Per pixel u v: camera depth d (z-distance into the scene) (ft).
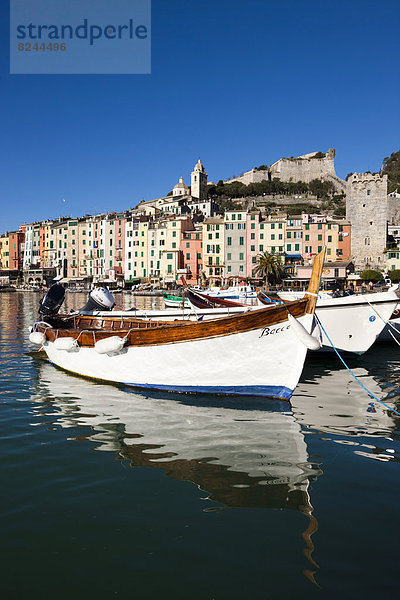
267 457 21.17
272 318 29.78
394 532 14.70
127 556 13.38
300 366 30.07
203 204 363.56
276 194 446.19
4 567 12.85
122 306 166.40
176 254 279.90
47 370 42.37
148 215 320.91
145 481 18.45
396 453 21.91
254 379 31.32
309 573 12.59
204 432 24.77
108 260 317.83
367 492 17.58
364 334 50.72
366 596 11.64
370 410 29.71
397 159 500.33
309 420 27.25
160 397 32.37
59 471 19.40
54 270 337.52
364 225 262.26
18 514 15.72
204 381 32.27
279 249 261.03
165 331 32.71
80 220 343.05
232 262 266.77
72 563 13.03
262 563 13.04
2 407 29.66
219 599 11.55
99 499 16.88
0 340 64.23
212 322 31.04
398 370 45.29
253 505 16.49
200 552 13.57
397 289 49.83
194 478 18.80
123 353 34.94
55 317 47.34
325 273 232.94
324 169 467.11
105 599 11.57
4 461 20.47
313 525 15.10
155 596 11.68
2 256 379.14
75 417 27.43
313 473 19.40
